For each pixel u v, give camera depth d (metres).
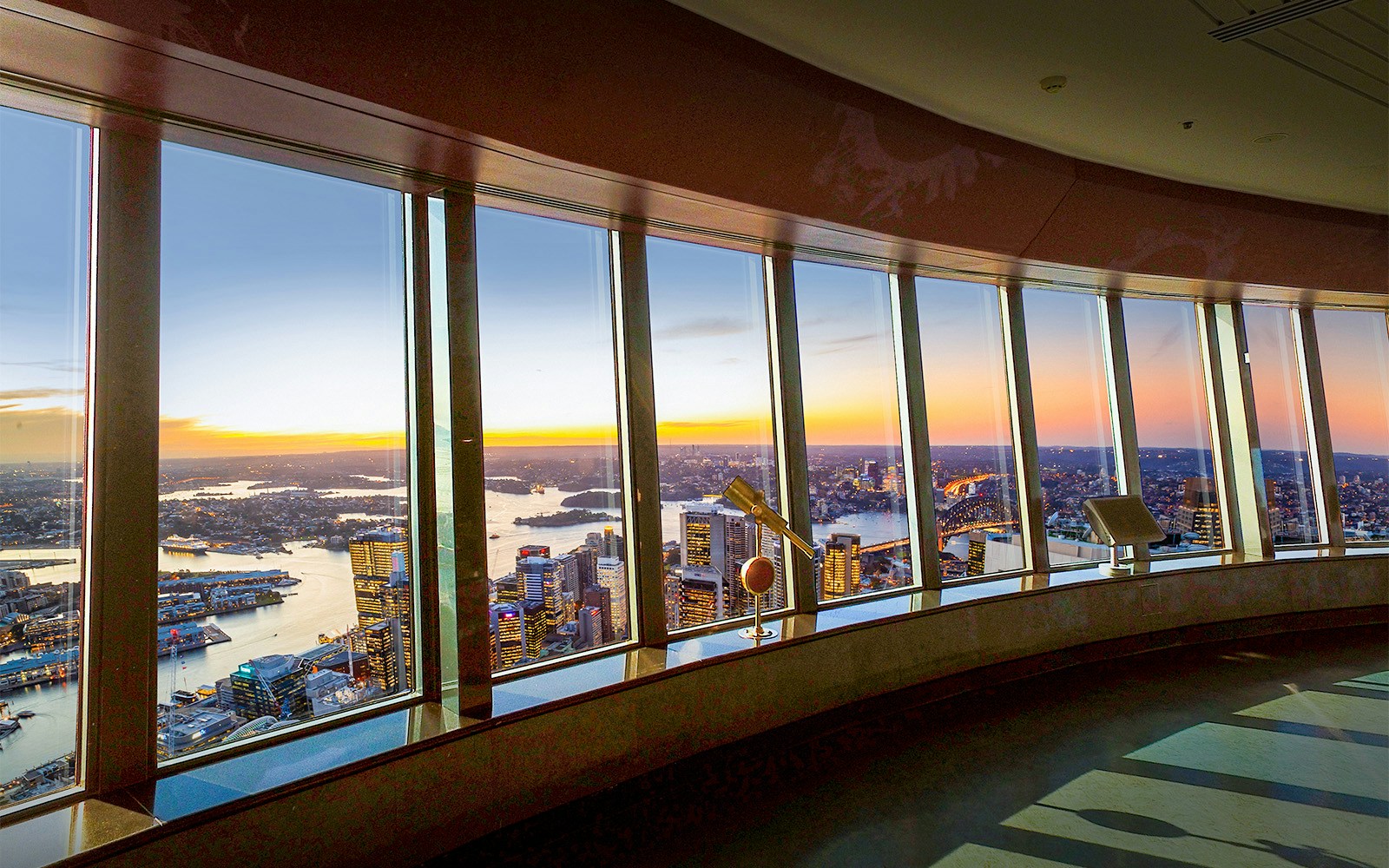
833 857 2.96
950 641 4.87
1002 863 2.90
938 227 4.49
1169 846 3.02
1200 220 5.29
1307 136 4.39
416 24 2.34
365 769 2.62
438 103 2.59
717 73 3.05
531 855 2.99
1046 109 3.97
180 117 2.47
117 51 2.10
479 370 3.24
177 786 2.40
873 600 5.02
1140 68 3.51
